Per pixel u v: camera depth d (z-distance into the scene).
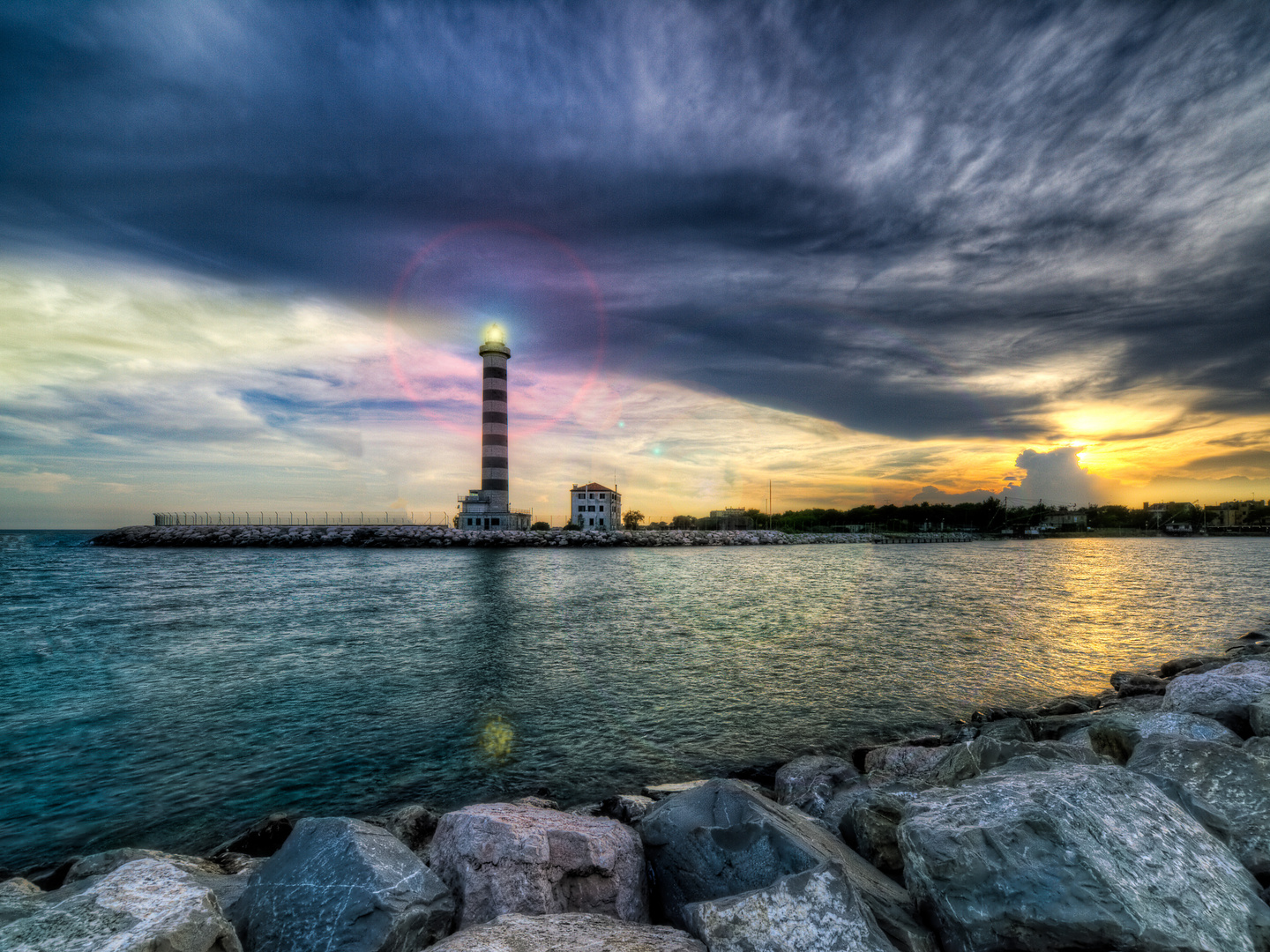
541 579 49.91
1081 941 3.32
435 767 11.69
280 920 4.17
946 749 9.98
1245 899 3.71
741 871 4.74
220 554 86.12
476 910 4.66
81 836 9.41
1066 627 26.33
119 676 18.55
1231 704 8.09
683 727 13.68
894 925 3.75
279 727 13.90
